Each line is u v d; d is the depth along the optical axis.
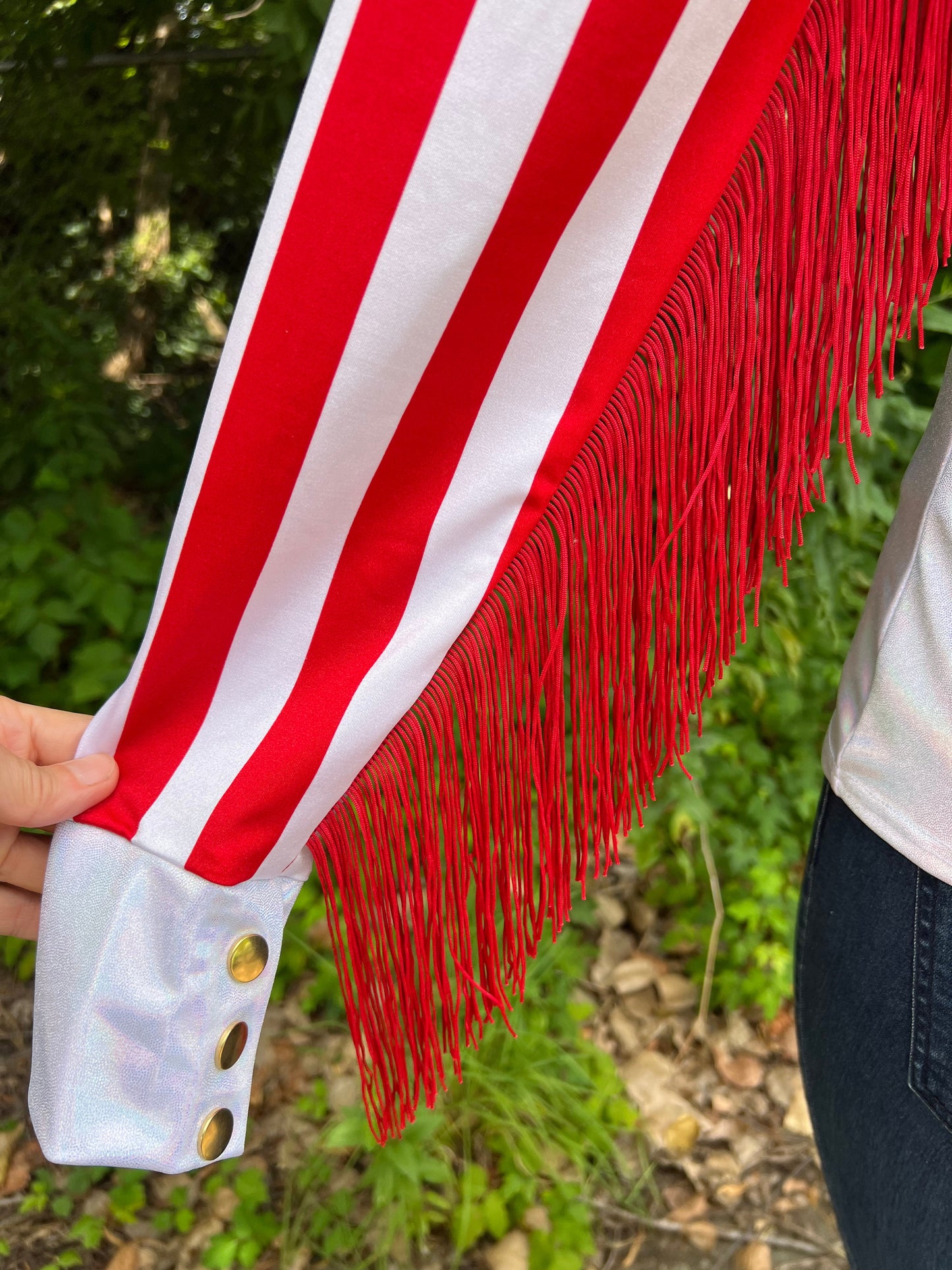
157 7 2.54
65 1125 0.70
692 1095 1.99
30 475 2.63
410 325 0.61
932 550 0.71
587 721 0.72
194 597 0.68
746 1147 1.92
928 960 0.76
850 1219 0.86
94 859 0.71
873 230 0.63
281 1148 1.82
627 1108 1.90
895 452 2.20
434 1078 0.78
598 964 2.18
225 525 0.66
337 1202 1.72
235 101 2.67
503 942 0.82
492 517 0.68
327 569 0.69
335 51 0.56
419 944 0.76
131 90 2.83
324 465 0.64
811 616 2.36
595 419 0.67
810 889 0.90
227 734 0.71
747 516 0.68
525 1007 1.93
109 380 3.12
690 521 0.69
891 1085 0.79
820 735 2.41
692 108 0.59
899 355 2.17
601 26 0.56
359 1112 1.62
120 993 0.71
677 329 0.66
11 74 2.75
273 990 1.99
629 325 0.64
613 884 2.31
